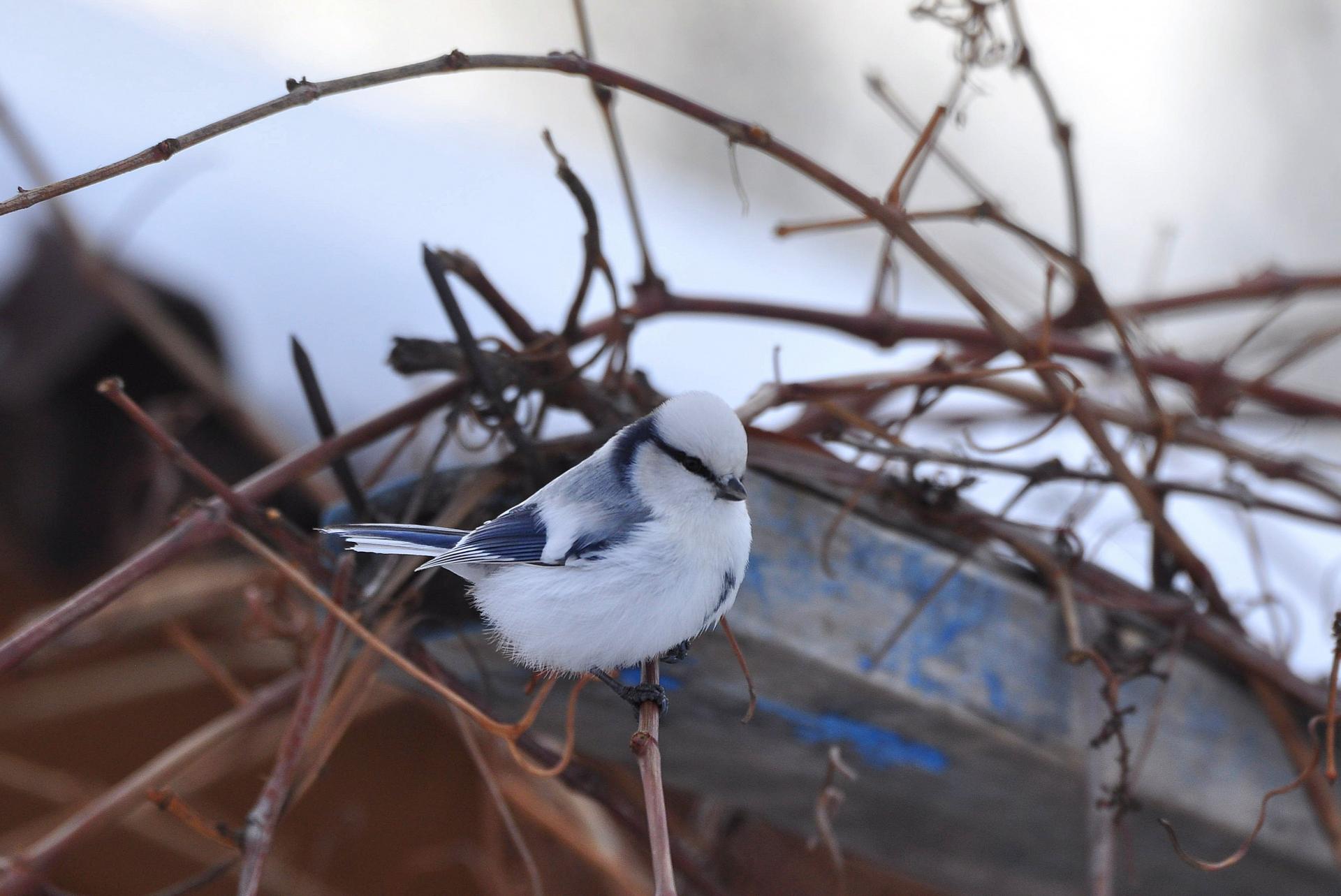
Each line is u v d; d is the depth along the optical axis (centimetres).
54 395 954
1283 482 754
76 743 969
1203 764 690
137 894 898
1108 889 607
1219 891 763
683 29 1384
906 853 813
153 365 961
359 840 945
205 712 996
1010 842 768
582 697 674
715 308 714
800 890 834
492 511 665
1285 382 1098
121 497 955
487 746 738
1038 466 692
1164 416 733
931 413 884
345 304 1000
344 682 610
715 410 587
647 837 646
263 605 695
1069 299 873
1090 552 720
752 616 630
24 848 885
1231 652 692
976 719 650
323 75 1180
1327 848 698
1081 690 672
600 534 570
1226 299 818
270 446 866
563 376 666
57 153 961
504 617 578
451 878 953
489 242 1083
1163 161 1427
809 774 734
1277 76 1448
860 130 1400
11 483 959
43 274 964
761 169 1351
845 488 681
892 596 662
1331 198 1380
